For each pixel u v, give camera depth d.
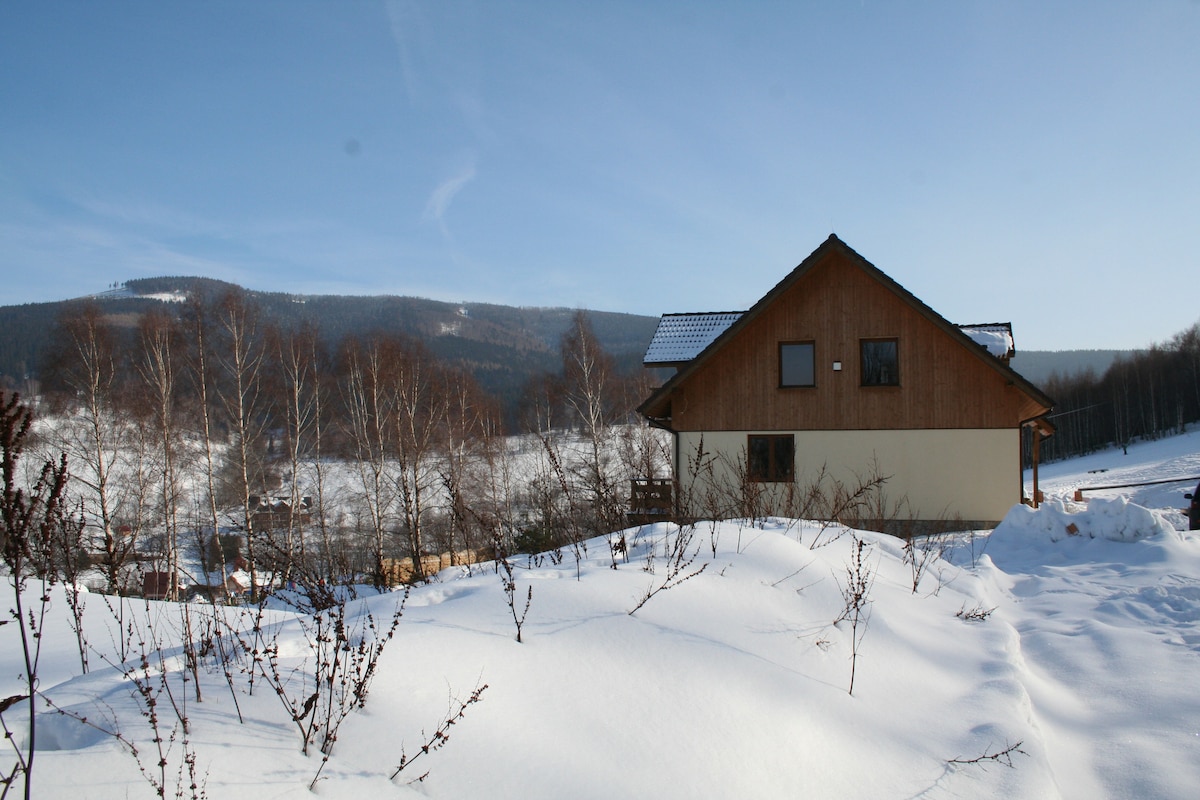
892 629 5.35
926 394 17.59
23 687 3.94
